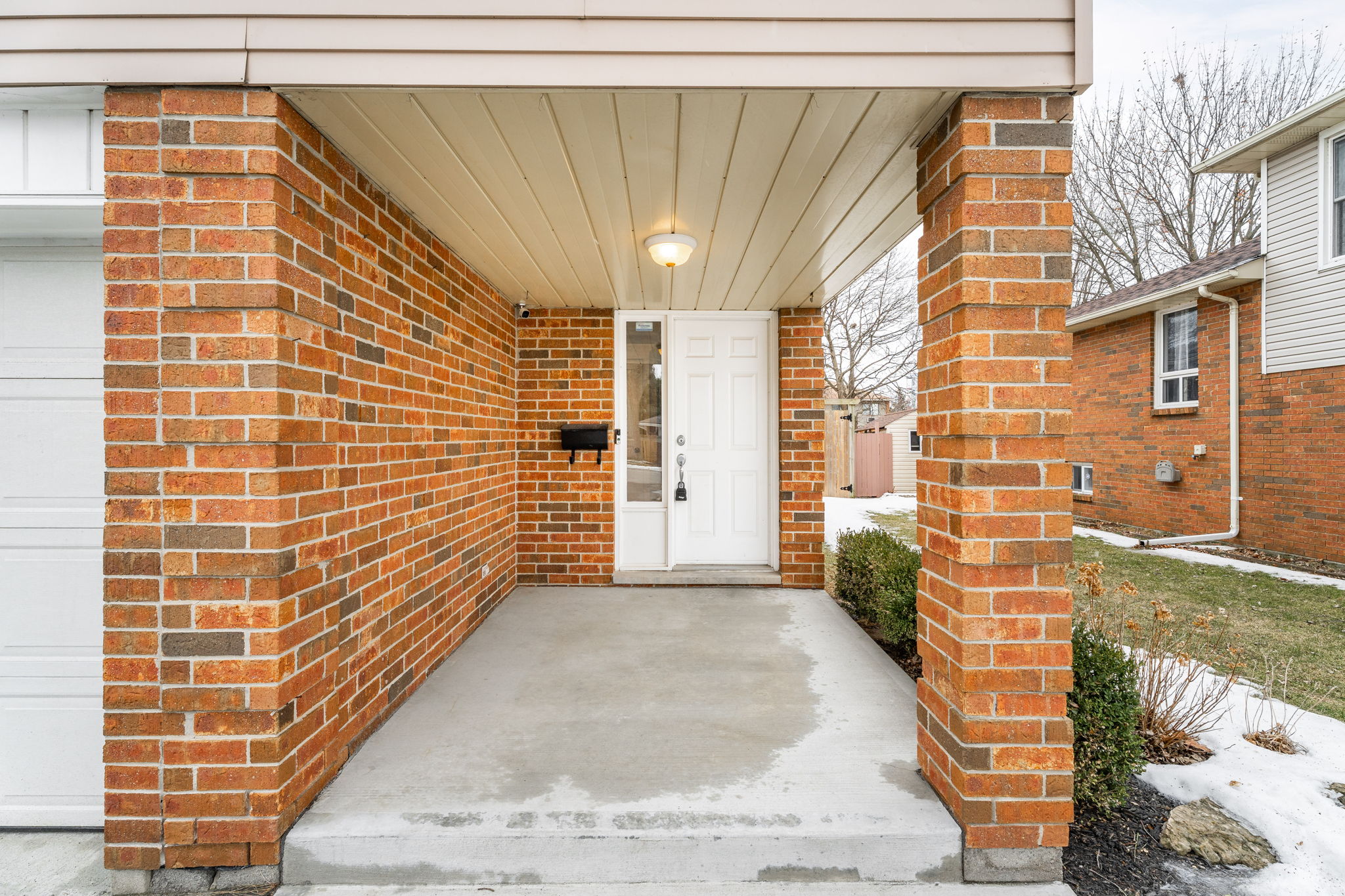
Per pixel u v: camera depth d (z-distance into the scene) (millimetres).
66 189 1984
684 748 2365
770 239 3297
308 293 2018
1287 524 6449
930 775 2105
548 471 4926
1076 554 6738
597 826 1874
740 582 4859
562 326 4945
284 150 1888
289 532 1877
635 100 1949
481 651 3473
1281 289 6484
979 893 1812
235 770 1809
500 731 2514
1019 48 1834
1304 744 2594
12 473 2152
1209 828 2049
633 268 3844
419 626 3006
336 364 2211
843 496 14633
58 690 2129
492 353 4258
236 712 1807
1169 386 8039
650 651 3480
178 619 1807
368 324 2498
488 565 4156
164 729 1812
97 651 2145
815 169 2461
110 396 1817
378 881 1850
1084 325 9070
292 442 1901
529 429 4926
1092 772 2137
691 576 4863
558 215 2957
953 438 1942
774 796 2025
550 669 3209
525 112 2025
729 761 2260
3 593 2135
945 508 1995
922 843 1854
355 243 2391
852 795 2035
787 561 4859
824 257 3611
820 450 4898
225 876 1825
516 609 4285
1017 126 1880
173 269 1811
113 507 1817
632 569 5059
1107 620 4234
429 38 1837
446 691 2936
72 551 2146
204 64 1801
